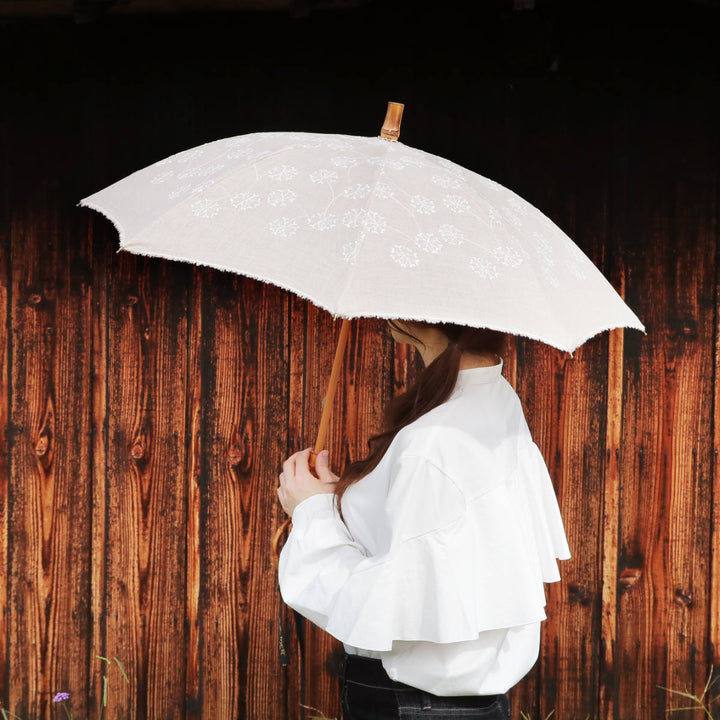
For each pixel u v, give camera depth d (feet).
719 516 8.21
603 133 8.07
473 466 4.43
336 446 8.27
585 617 8.31
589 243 8.11
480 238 4.15
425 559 4.28
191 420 8.30
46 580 8.39
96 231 8.23
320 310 8.22
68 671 8.44
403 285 3.82
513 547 4.46
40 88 8.20
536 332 3.88
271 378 8.27
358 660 4.70
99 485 8.35
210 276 8.24
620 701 8.33
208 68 8.18
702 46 7.99
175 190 4.70
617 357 8.18
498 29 8.03
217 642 8.40
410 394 4.88
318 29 8.11
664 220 8.09
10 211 8.23
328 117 8.16
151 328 8.27
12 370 8.30
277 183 4.40
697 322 8.13
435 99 8.11
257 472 8.32
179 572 8.38
